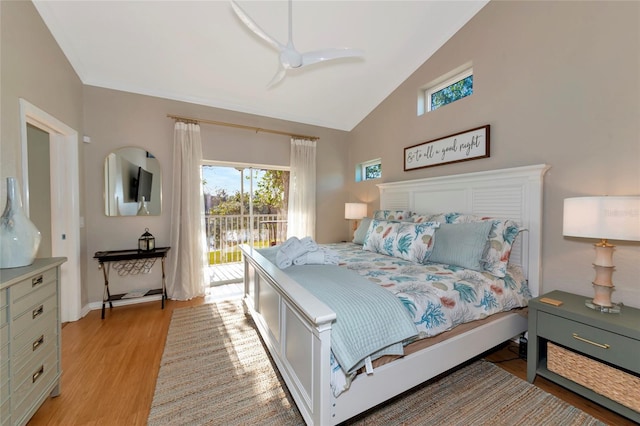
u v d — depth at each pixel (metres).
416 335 1.37
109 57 2.77
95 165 3.02
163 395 1.64
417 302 1.48
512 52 2.34
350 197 4.65
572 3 1.97
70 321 2.70
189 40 2.66
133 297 3.00
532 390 1.69
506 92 2.39
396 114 3.63
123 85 3.12
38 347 1.43
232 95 3.54
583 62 1.92
